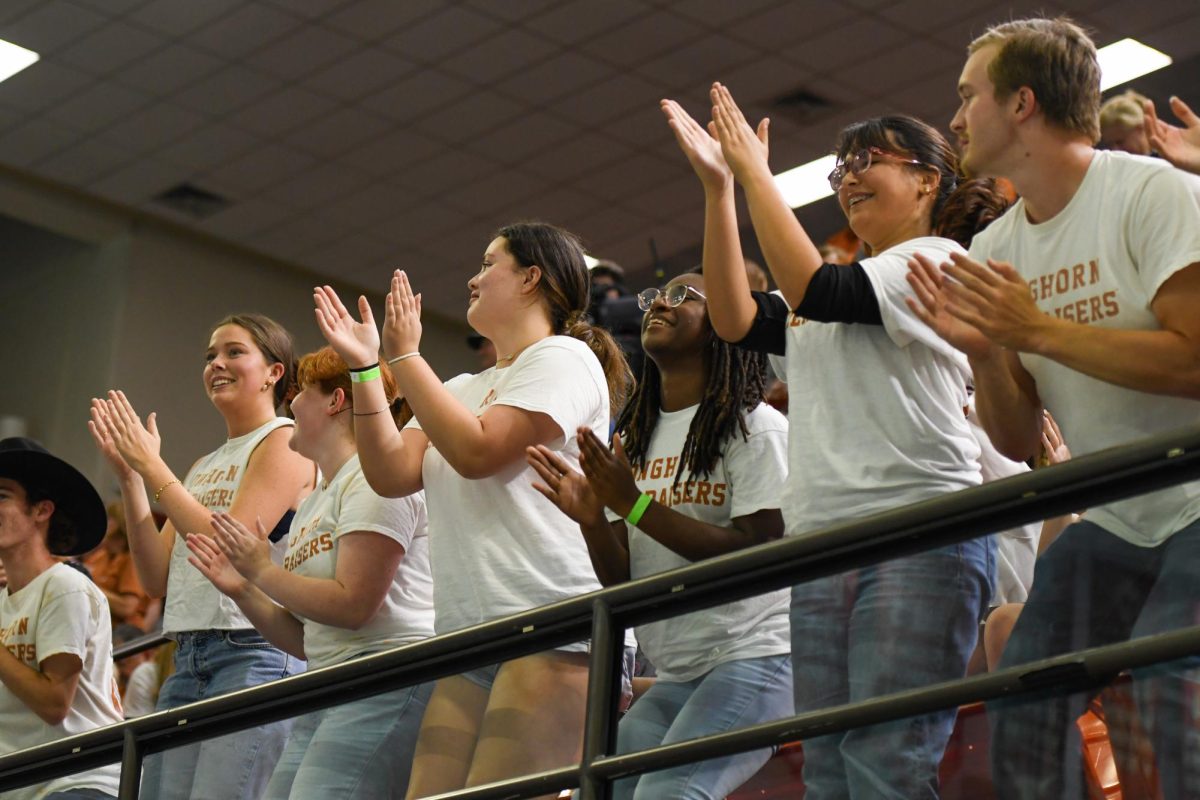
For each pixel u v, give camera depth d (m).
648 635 3.60
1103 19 11.26
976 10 11.25
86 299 14.98
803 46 11.77
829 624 3.07
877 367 3.54
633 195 13.70
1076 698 2.69
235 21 12.06
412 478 4.23
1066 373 3.21
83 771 4.43
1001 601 2.98
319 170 13.83
